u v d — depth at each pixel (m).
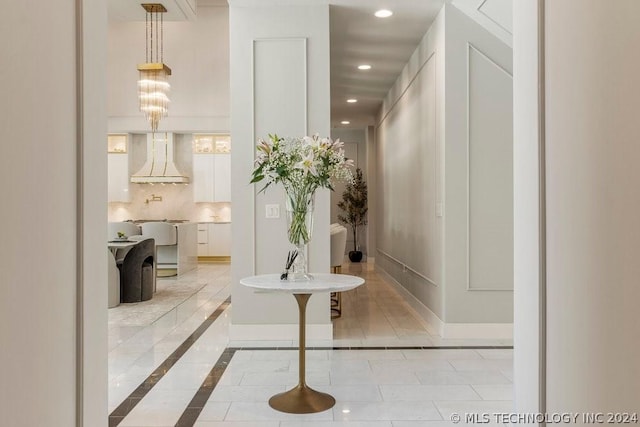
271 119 4.72
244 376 3.65
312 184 3.27
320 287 2.91
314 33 4.70
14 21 0.97
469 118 4.67
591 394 1.14
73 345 1.19
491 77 4.68
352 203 12.42
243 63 4.71
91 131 1.27
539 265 1.39
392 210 8.05
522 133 1.51
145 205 12.14
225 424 2.80
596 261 1.12
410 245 6.48
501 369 3.78
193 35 11.29
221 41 11.28
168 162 11.66
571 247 1.24
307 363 3.96
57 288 1.12
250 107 4.71
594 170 1.13
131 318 5.70
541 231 1.39
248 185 4.71
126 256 6.73
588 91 1.16
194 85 11.31
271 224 4.71
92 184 1.27
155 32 11.28
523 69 1.50
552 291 1.34
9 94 0.95
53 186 1.11
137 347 4.46
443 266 4.73
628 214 1.00
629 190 1.00
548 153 1.36
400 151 7.24
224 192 11.95
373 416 2.90
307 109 4.70
